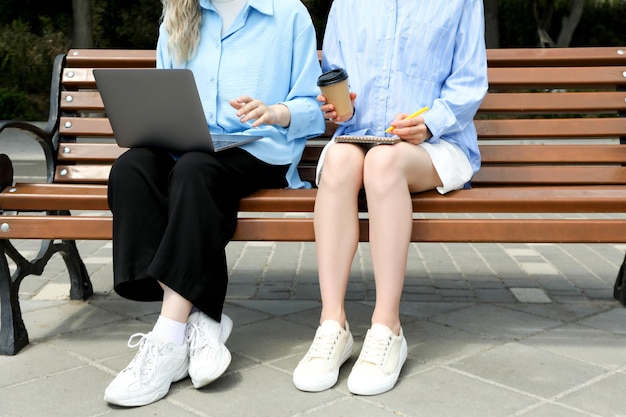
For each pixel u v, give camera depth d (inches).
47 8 618.2
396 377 82.6
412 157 85.4
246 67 95.1
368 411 76.4
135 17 629.3
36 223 91.0
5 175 95.3
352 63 97.4
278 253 154.0
